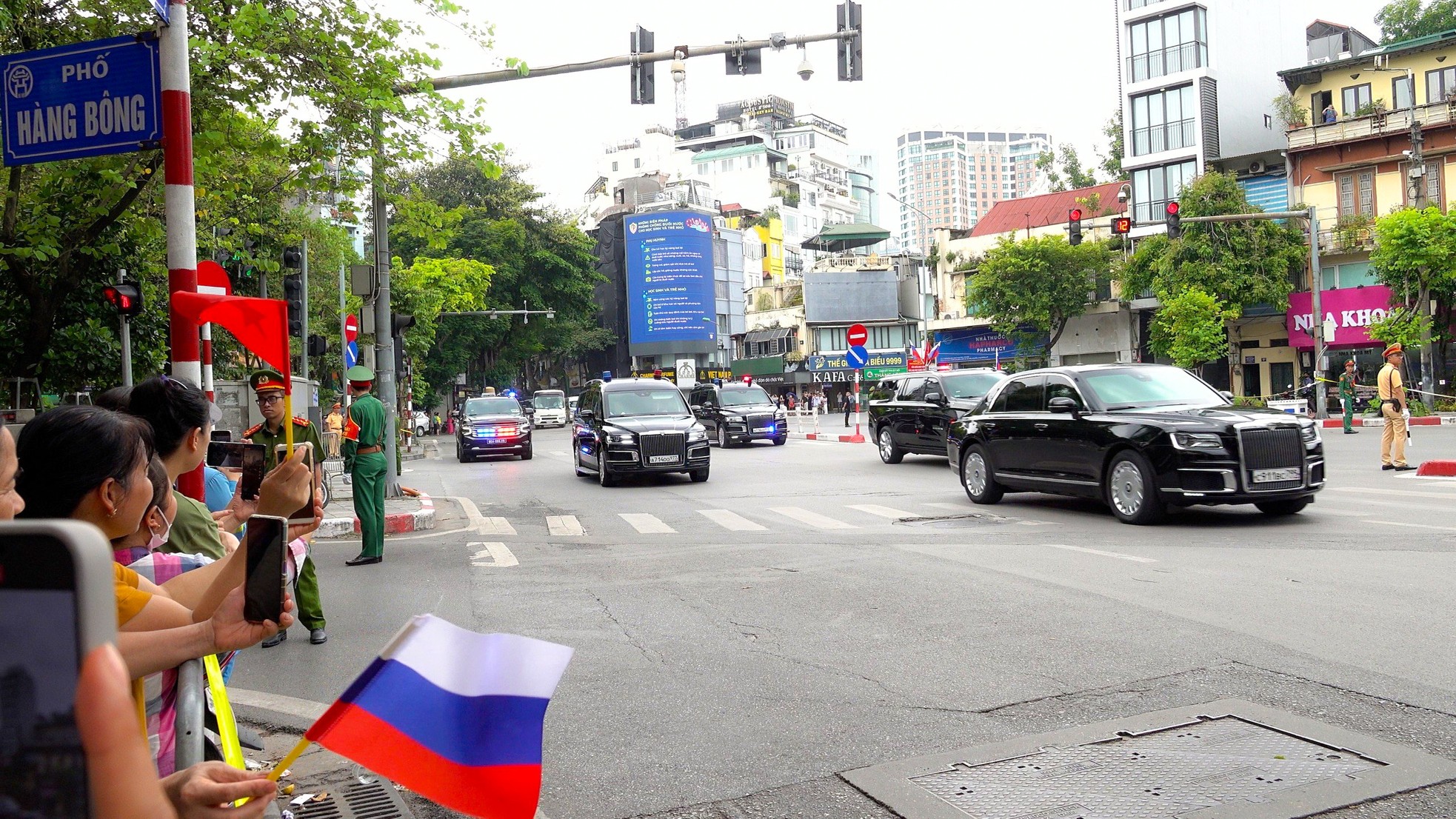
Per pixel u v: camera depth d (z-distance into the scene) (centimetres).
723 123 11350
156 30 670
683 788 396
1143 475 1059
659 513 1373
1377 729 424
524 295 5862
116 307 1183
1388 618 612
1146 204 4419
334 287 3666
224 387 1922
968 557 905
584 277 6244
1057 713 466
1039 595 726
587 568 934
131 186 1193
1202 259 3738
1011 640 601
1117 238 4362
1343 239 3534
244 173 1316
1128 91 4431
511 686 202
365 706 191
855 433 3203
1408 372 3241
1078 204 5069
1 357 1428
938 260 5250
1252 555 849
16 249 1130
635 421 1861
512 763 199
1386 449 1506
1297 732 423
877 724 462
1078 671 531
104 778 83
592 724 478
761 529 1173
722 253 7125
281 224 1662
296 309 2062
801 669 559
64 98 675
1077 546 945
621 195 8094
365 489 992
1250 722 439
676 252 6594
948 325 5131
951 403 1880
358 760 189
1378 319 3509
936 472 1820
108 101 670
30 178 1223
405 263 5444
